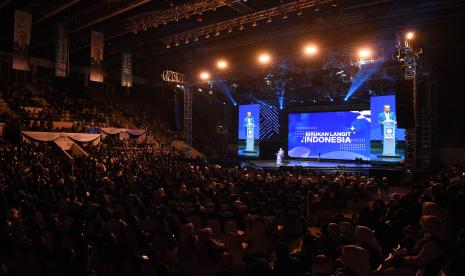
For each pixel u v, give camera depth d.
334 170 31.67
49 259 6.86
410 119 21.86
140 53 37.06
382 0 21.83
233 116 47.31
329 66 30.41
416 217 8.30
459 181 12.12
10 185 15.38
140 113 44.56
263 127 46.25
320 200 15.09
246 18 24.27
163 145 38.16
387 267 5.66
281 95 40.56
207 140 47.62
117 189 15.62
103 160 25.47
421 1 22.14
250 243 10.05
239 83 36.75
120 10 25.25
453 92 32.28
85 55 40.69
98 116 37.12
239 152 43.00
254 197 13.99
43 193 14.17
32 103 34.34
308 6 21.45
